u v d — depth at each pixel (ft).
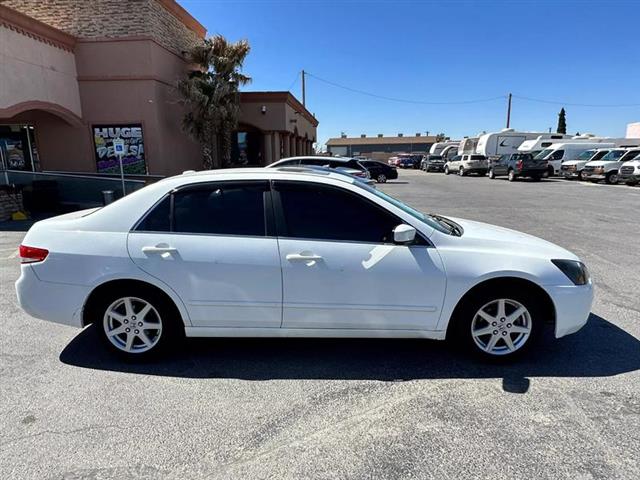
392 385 10.31
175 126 53.16
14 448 8.10
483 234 11.85
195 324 10.96
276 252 10.58
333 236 10.77
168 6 50.34
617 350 12.01
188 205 10.98
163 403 9.57
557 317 10.78
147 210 10.96
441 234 11.00
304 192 10.99
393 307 10.70
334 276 10.55
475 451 7.97
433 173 130.31
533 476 7.34
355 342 12.65
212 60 54.19
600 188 67.10
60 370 11.05
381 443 8.23
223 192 11.03
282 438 8.41
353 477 7.36
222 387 10.25
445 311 10.77
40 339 12.91
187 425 8.80
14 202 36.91
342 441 8.30
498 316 11.07
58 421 8.93
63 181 40.75
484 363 11.27
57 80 43.42
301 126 86.79
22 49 38.55
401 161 182.39
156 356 11.34
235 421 8.94
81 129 47.70
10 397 9.81
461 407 9.38
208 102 53.01
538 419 8.92
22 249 11.14
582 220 35.40
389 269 10.55
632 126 122.52
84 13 45.91
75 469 7.57
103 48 46.39
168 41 50.98
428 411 9.25
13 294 17.06
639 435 8.39
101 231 10.93
